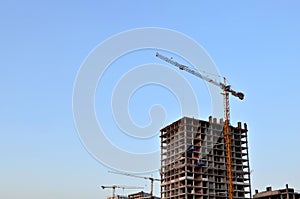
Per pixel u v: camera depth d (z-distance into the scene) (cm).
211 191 18975
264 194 19438
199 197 18588
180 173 19000
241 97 15538
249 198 19788
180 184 18912
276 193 18812
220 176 19625
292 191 18688
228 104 15812
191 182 18825
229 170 16875
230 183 16650
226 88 15488
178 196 18712
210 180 19175
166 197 19538
